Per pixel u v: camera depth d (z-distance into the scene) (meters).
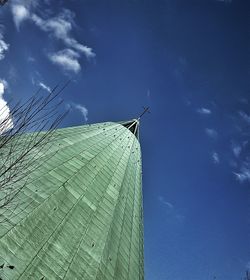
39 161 35.62
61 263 25.08
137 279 35.47
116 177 50.75
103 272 28.48
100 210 37.28
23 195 28.12
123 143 71.56
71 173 39.12
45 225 27.14
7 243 22.25
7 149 20.89
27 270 21.81
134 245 40.25
